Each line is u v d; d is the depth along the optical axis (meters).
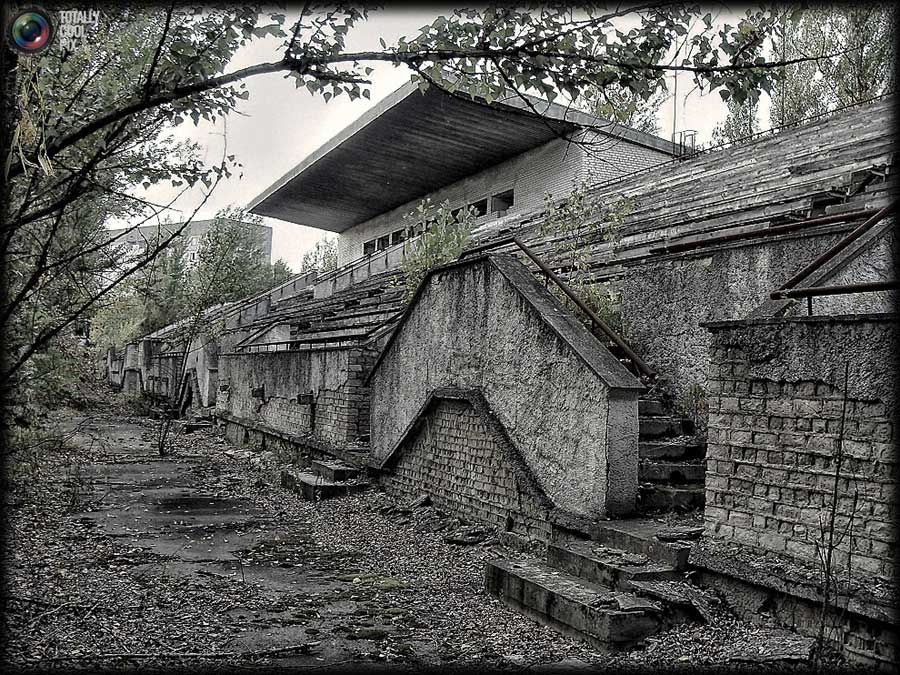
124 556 7.89
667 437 7.82
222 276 22.70
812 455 4.91
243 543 8.73
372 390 11.62
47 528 8.85
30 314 6.10
